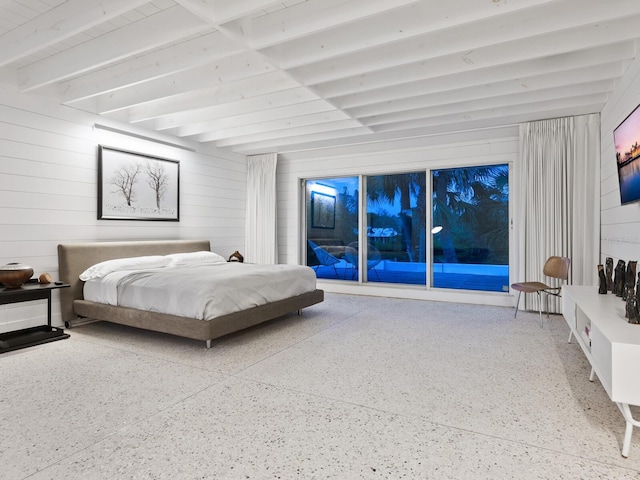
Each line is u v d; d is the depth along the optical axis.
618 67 3.44
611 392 1.81
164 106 4.56
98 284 4.02
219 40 3.13
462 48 3.03
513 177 5.27
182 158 5.67
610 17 2.58
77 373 2.80
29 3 2.71
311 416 2.14
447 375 2.76
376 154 6.23
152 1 2.70
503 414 2.17
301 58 3.23
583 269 4.52
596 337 2.22
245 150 6.54
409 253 6.12
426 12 2.75
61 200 4.17
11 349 3.29
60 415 2.15
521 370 2.85
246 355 3.22
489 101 4.27
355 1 2.59
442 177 5.84
